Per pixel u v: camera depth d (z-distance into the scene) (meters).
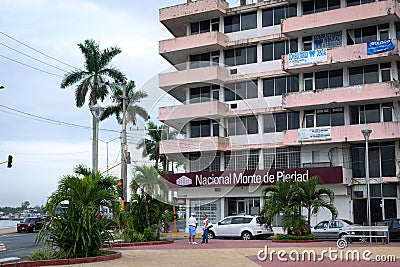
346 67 38.09
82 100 48.06
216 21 43.09
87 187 16.83
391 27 37.00
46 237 16.39
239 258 17.97
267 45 40.91
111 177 17.89
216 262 16.59
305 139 37.62
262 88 40.56
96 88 47.66
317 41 39.25
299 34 39.12
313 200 27.86
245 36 41.69
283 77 40.16
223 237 32.22
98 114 29.55
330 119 38.31
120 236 26.19
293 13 40.34
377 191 36.53
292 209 27.50
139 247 23.94
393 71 36.78
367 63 37.25
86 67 48.44
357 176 37.41
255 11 41.78
